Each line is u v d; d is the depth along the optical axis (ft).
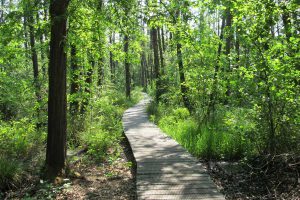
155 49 67.05
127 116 57.57
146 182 20.20
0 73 37.47
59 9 20.83
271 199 19.15
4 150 25.40
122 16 23.02
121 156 31.35
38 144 29.01
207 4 30.07
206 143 28.55
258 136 24.41
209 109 37.83
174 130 37.70
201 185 19.63
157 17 23.88
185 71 43.21
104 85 45.37
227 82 26.40
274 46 22.12
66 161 23.75
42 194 20.04
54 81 21.94
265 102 23.57
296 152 22.07
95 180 23.72
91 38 29.19
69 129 34.40
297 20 21.57
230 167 25.05
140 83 211.41
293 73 20.52
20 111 40.32
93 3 23.02
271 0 20.54
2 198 19.69
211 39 38.99
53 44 21.58
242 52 25.43
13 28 21.17
